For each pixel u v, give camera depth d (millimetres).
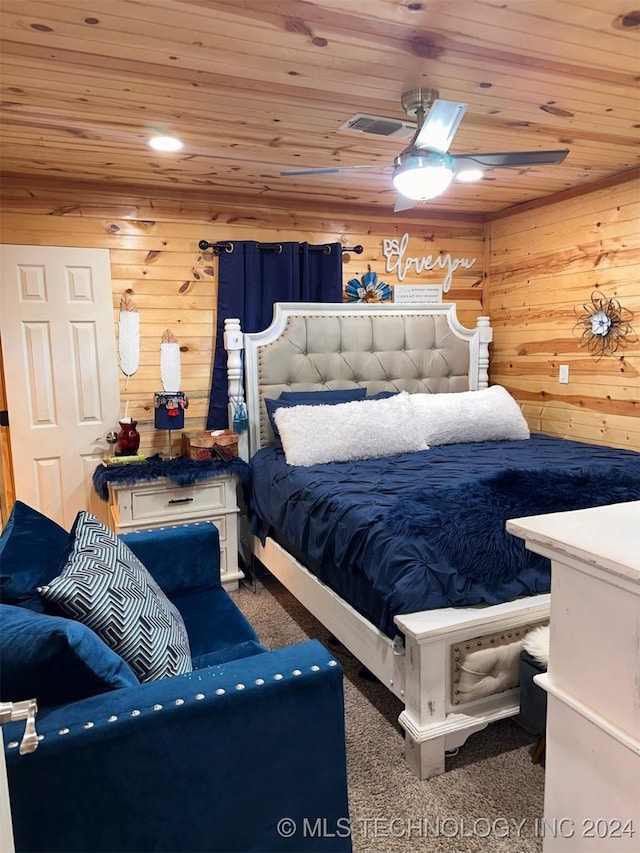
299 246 3816
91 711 1144
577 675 917
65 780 1092
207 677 1255
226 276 3656
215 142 2684
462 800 1765
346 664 2559
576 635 911
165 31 1696
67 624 1191
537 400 4105
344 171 2438
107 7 1561
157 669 1447
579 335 3729
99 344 3426
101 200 3371
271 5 1563
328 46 1804
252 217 3748
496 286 4398
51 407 3354
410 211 4195
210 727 1191
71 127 2477
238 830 1245
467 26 1696
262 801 1262
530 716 1845
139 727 1134
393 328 4023
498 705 1933
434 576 1891
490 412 3584
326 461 3039
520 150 2900
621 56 1907
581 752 921
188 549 2234
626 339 3424
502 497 2180
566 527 953
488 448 3357
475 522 2006
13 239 3205
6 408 3312
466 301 4469
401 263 4207
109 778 1123
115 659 1279
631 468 2688
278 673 1272
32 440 3328
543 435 3877
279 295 3812
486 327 4277
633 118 2482
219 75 1996
